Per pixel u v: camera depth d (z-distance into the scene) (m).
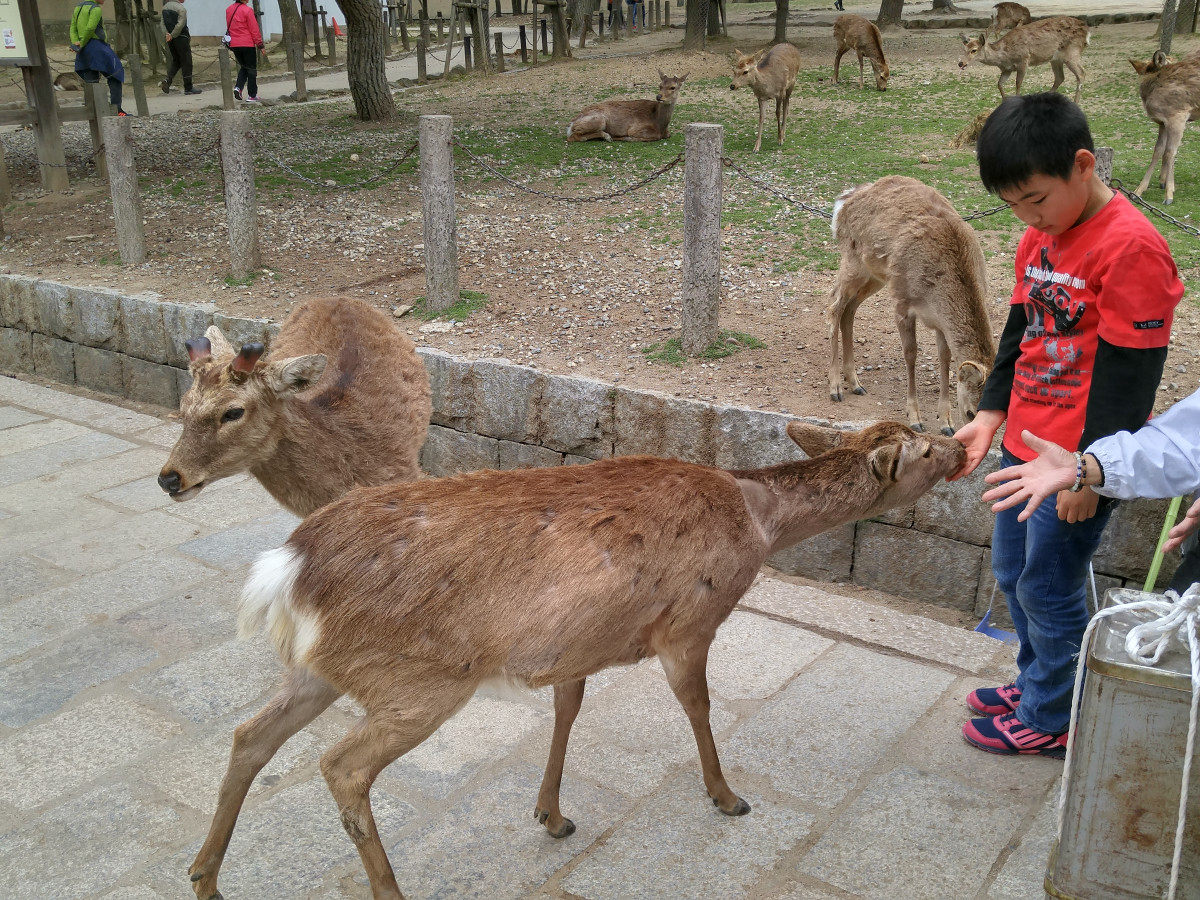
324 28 26.67
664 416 5.08
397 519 2.60
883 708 3.76
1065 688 3.29
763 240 8.10
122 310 7.20
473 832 3.16
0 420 6.97
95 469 6.15
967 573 4.43
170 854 3.10
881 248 5.16
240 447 3.68
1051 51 12.63
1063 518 2.75
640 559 2.65
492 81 18.22
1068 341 2.88
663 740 3.61
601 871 2.98
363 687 2.56
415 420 4.37
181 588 4.75
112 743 3.64
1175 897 2.02
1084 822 2.08
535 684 2.62
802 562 4.85
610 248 8.23
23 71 10.95
